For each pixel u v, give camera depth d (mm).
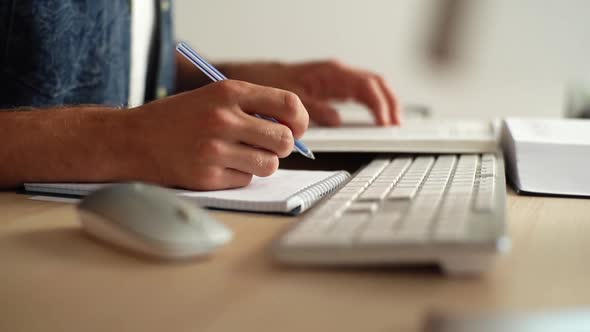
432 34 1856
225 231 412
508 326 263
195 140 557
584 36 1745
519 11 1773
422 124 1029
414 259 352
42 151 594
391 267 373
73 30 851
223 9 1922
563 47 1765
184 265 390
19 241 445
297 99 590
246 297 335
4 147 600
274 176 638
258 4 1912
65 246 432
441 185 542
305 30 1918
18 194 601
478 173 608
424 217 406
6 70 782
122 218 403
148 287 355
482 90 1846
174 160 560
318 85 1172
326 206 466
